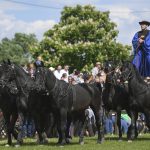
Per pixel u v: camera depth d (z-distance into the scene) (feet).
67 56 230.48
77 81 73.15
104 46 233.35
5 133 70.90
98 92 60.95
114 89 61.98
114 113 79.46
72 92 56.44
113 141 60.64
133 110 60.34
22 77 55.26
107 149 51.03
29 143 58.70
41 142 57.26
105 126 77.92
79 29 234.79
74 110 56.85
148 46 63.10
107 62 62.85
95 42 236.43
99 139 59.62
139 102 59.62
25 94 54.90
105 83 62.49
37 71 53.83
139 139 62.85
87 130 74.28
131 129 59.67
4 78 54.90
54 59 228.84
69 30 234.79
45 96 55.57
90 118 74.49
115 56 234.58
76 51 227.20
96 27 236.02
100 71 67.56
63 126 54.75
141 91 59.57
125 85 62.23
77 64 229.86
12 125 57.16
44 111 56.34
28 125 70.85
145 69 63.52
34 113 55.88
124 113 89.20
